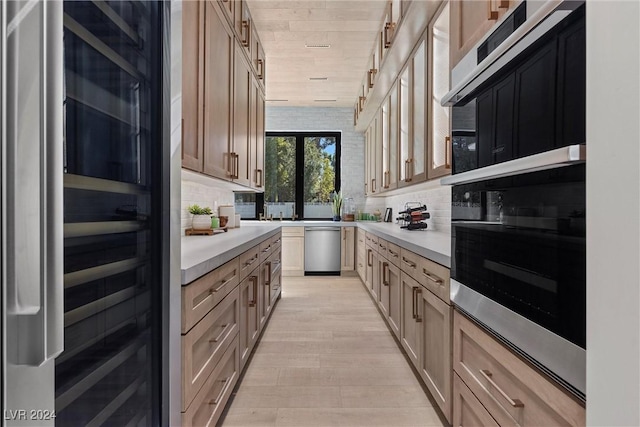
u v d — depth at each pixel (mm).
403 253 2439
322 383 2160
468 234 1322
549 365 843
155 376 1022
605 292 603
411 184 2939
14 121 474
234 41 2568
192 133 1773
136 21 933
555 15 794
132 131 915
